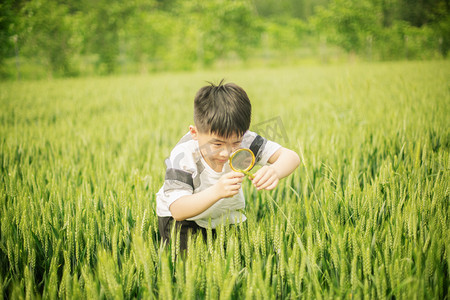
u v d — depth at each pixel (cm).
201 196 175
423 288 145
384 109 589
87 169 348
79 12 2536
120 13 2622
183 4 2930
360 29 2778
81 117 735
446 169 260
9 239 187
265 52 3256
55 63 2358
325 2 5688
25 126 610
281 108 733
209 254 181
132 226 221
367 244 168
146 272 154
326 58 3481
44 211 213
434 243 166
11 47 1762
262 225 195
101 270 157
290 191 277
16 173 329
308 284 148
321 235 187
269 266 147
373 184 237
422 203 209
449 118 461
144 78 1917
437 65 1600
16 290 153
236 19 2780
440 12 2617
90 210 233
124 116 736
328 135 427
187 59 2864
